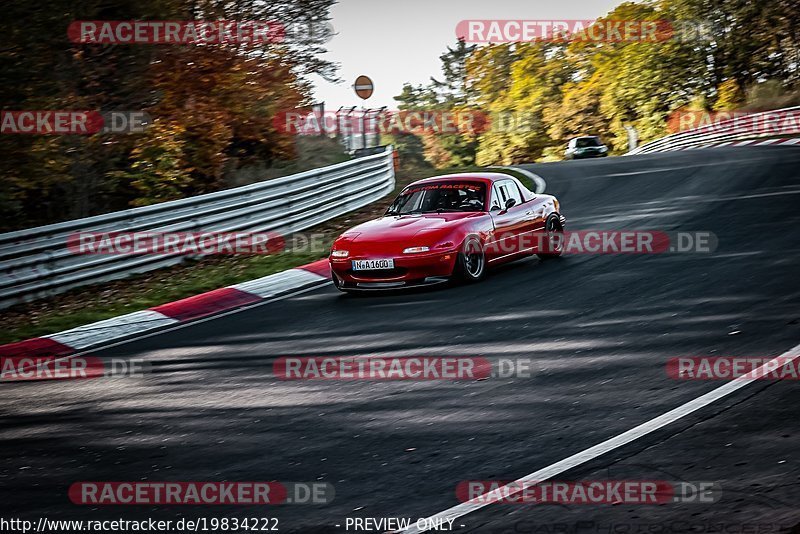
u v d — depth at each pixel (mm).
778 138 39344
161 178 21188
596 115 86250
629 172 26875
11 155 18047
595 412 6645
